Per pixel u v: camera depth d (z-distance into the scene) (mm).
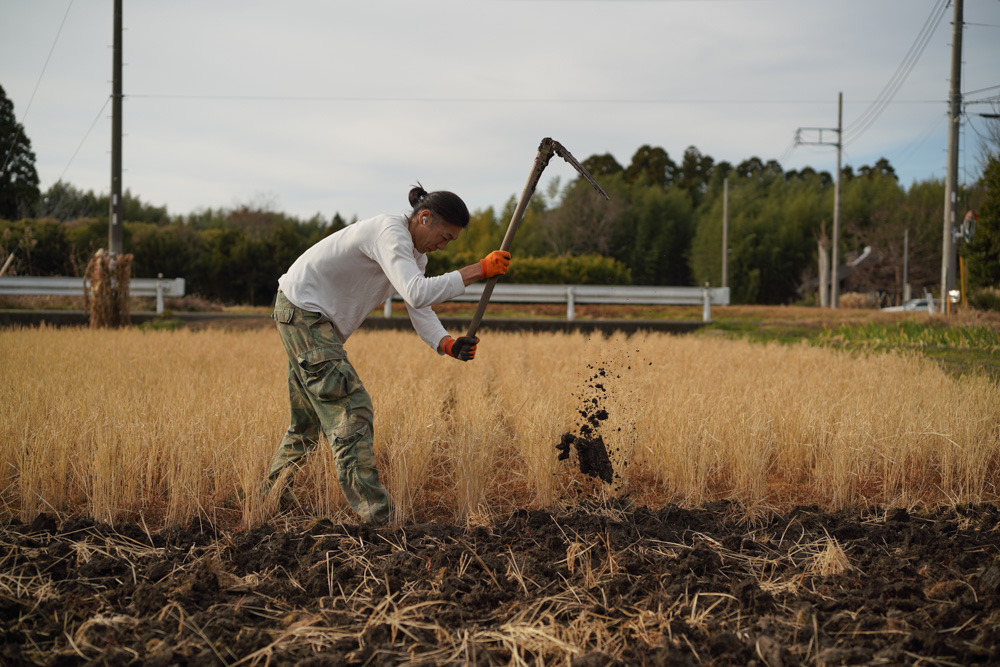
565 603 2631
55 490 3709
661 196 58875
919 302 35719
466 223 3699
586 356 8367
